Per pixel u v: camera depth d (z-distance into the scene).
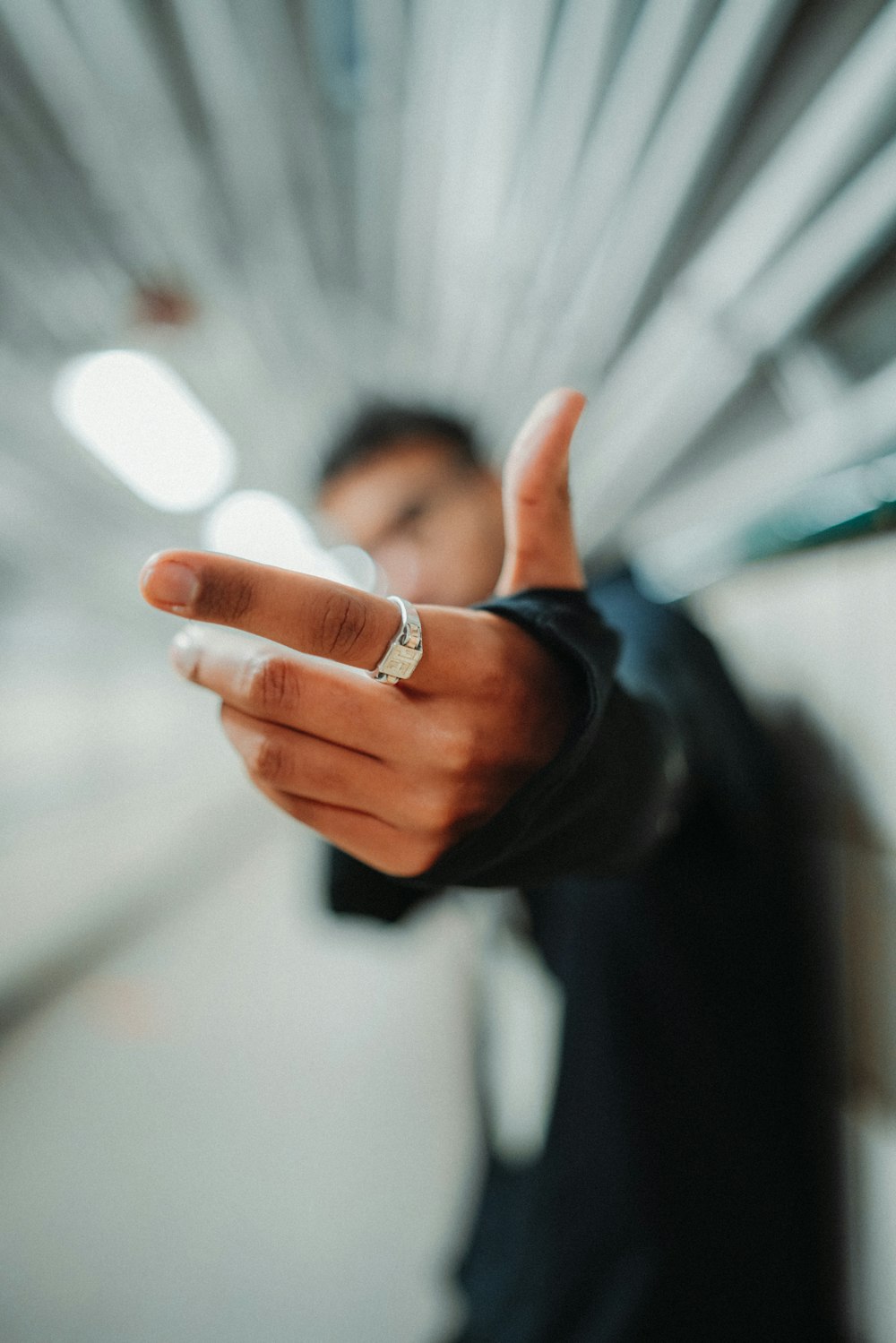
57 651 2.71
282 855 4.79
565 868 0.24
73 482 2.16
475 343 1.28
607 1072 0.43
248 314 1.35
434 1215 1.10
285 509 2.89
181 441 1.88
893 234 0.59
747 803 0.42
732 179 0.72
